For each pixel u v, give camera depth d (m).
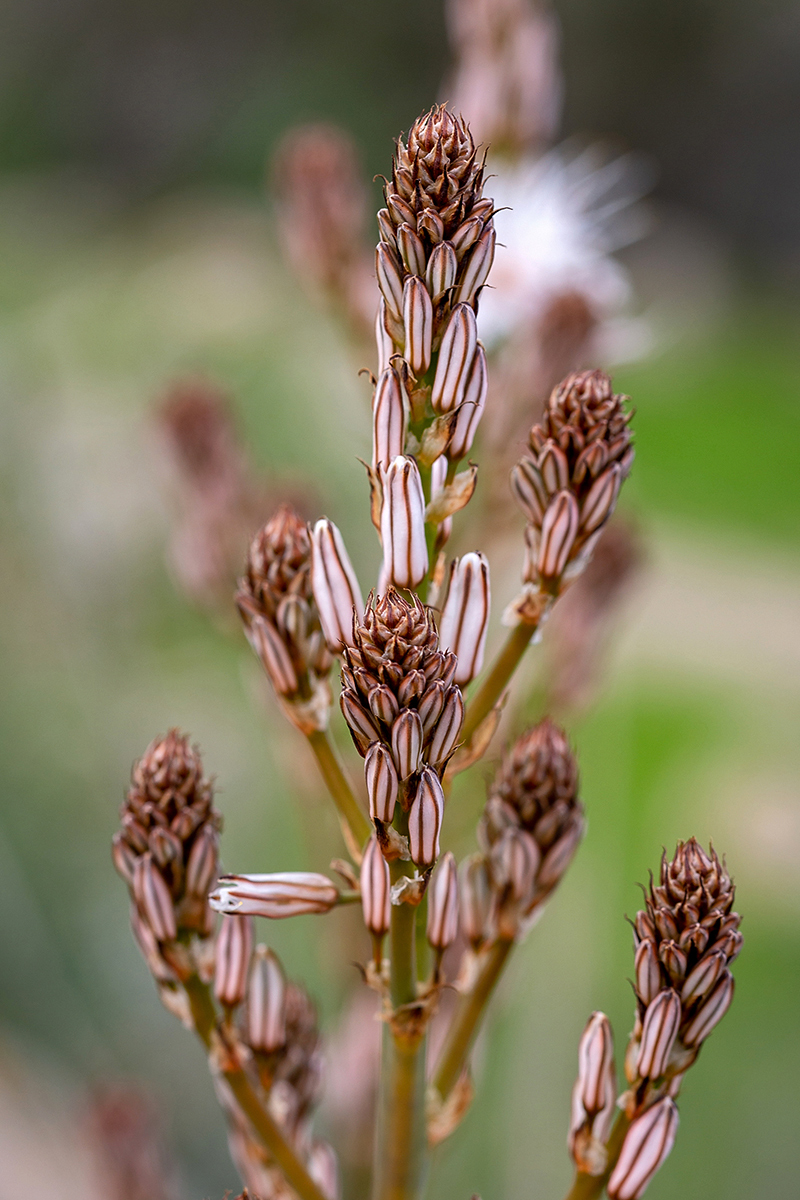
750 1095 0.98
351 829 0.40
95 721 1.03
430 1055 0.46
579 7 3.98
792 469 2.44
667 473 2.44
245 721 1.00
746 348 3.28
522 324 0.52
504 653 0.40
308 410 1.10
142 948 0.41
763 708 1.69
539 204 0.56
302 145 0.61
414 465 0.38
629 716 1.01
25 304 1.86
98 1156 0.55
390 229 0.38
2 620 1.04
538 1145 0.73
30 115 3.72
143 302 1.59
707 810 1.44
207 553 0.56
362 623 0.38
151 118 3.69
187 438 0.55
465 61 0.57
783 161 4.02
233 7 3.78
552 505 0.39
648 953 0.39
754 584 2.04
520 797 0.41
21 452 1.06
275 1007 0.41
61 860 1.03
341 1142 0.50
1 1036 1.04
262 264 2.28
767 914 1.28
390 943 0.39
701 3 3.93
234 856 0.92
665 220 4.01
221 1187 0.92
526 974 0.75
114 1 3.73
